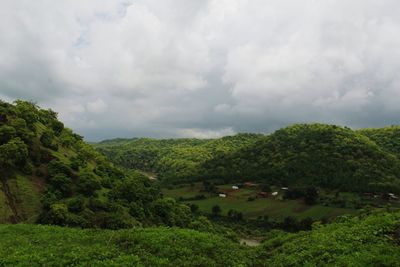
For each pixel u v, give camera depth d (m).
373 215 41.44
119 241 34.62
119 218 75.56
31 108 113.50
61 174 86.06
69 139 116.56
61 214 67.19
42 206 75.25
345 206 177.00
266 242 43.81
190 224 106.50
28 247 33.06
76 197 79.56
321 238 35.34
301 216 171.38
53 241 36.06
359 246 29.75
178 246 33.03
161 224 96.00
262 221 171.38
